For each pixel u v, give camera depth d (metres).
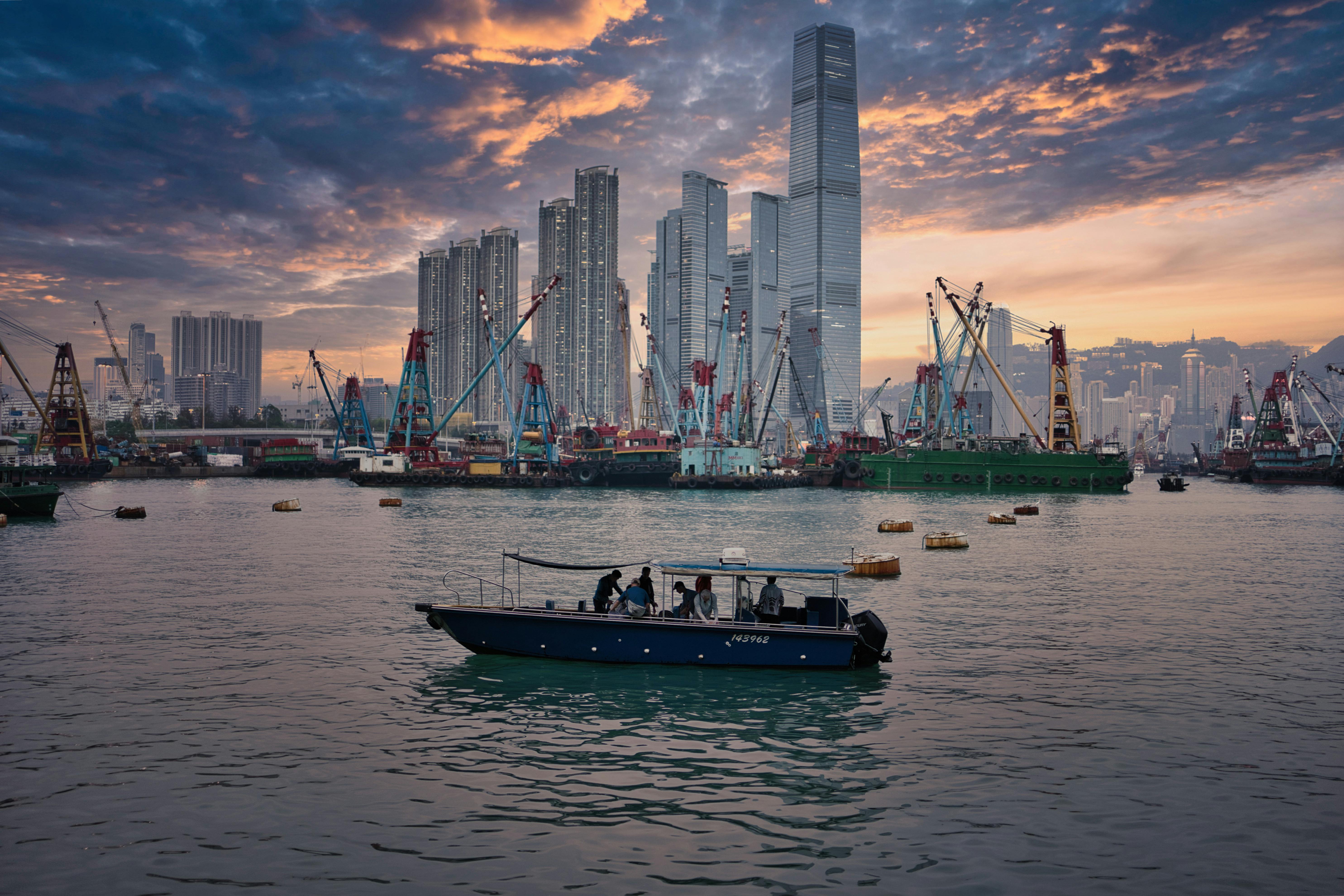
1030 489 170.75
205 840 14.77
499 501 136.75
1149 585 45.94
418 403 191.50
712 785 17.42
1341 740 20.20
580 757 19.00
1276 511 121.56
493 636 27.61
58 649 29.16
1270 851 14.59
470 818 15.73
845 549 64.75
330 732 20.58
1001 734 20.61
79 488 178.00
